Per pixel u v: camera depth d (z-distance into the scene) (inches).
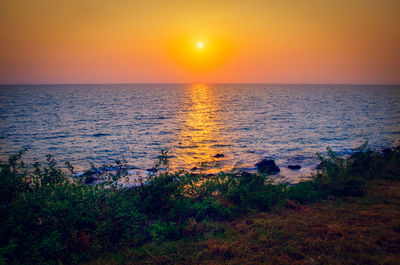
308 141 898.1
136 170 543.2
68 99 3907.5
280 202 253.1
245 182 301.0
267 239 179.8
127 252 166.7
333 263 151.1
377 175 345.1
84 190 218.4
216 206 234.4
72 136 1042.7
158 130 1203.2
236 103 3147.1
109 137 1025.5
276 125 1305.4
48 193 210.7
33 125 1336.1
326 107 2410.2
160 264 153.3
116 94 5944.9
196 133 1109.1
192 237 186.7
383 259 154.4
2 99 3752.5
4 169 231.5
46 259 156.3
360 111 2003.0
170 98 4461.1
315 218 216.8
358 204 249.0
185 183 269.0
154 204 232.8
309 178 468.1
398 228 192.9
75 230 172.2
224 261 155.3
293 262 153.3
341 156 662.5
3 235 156.5
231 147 820.6
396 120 1464.1
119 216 190.7
